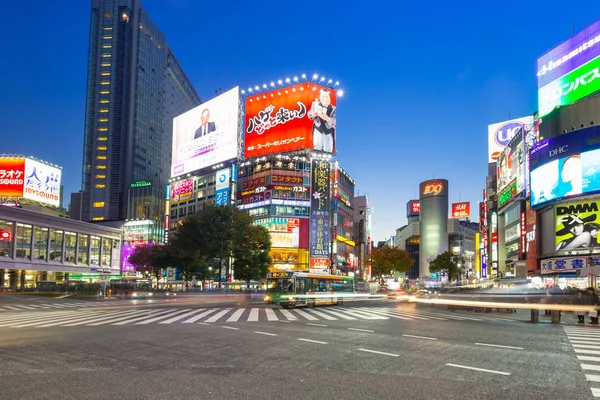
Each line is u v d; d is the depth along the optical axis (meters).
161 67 192.88
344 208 114.38
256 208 100.25
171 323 19.62
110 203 161.25
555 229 51.19
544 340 14.54
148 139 178.50
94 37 172.38
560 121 52.31
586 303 21.22
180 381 8.12
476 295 33.19
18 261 79.81
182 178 117.06
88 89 170.75
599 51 50.72
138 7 177.62
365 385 7.84
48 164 93.62
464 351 11.82
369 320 21.89
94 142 165.75
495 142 94.38
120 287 59.22
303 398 7.00
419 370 9.18
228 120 102.94
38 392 7.35
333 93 101.19
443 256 117.88
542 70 58.66
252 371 9.02
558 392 7.47
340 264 108.62
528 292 29.02
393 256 110.62
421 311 30.62
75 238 95.12
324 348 12.18
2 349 11.98
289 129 97.81
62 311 29.03
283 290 34.94
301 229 97.75
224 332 16.03
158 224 138.50
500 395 7.24
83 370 9.13
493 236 80.88
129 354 11.12
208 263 69.75
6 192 87.06
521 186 63.88
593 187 47.91
